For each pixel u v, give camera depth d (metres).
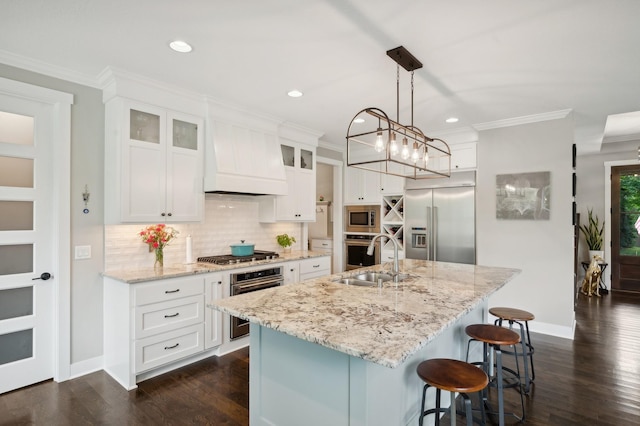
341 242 5.94
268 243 4.57
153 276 2.81
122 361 2.76
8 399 2.53
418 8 1.93
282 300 1.97
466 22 2.06
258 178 3.72
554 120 3.97
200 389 2.69
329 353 1.63
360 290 2.24
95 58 2.56
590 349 3.54
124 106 2.88
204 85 3.06
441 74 2.81
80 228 2.91
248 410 2.39
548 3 1.88
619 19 2.02
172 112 3.19
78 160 2.90
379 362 1.18
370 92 3.22
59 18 2.05
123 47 2.39
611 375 2.96
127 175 2.89
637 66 2.65
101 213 3.03
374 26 2.12
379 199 5.54
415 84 3.02
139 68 2.72
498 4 1.89
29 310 2.74
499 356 2.10
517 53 2.45
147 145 3.02
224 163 3.41
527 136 4.14
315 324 1.54
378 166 5.55
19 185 2.70
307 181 4.68
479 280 2.60
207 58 2.55
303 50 2.42
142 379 2.84
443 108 3.70
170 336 2.93
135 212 2.94
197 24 2.11
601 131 4.66
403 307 1.82
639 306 5.24
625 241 6.08
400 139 4.82
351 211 5.89
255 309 1.78
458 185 4.64
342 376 1.57
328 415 1.63
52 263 2.83
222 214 4.02
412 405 1.97
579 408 2.45
